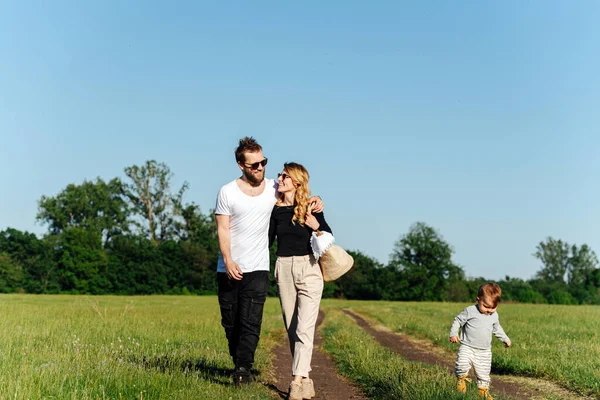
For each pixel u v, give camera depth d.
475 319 7.64
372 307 54.41
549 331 18.66
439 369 9.06
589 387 8.97
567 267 146.88
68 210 99.75
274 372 9.71
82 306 29.39
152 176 100.75
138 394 6.04
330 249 6.95
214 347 11.63
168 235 101.44
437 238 117.50
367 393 7.97
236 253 6.98
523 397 8.45
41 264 85.25
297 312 7.15
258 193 6.99
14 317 17.45
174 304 45.50
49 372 6.67
